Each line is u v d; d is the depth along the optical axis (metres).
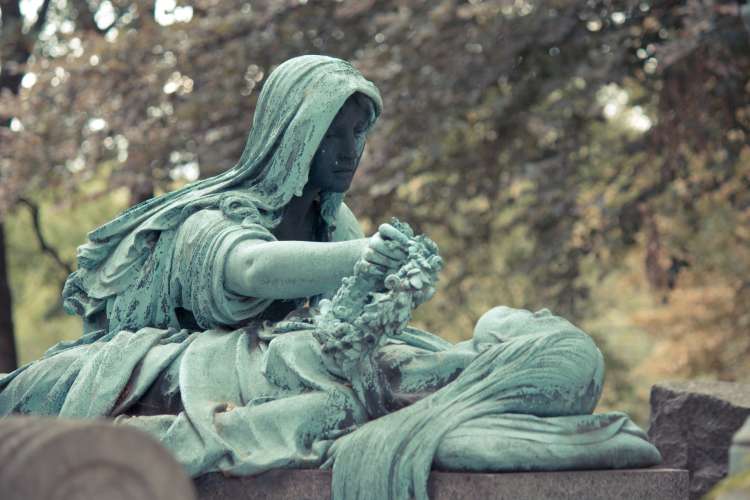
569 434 3.89
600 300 15.70
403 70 10.48
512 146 11.55
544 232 11.23
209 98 10.90
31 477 2.48
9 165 11.71
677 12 9.84
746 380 15.38
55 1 13.95
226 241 4.39
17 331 20.67
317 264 4.14
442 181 11.67
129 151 11.34
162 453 2.63
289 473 3.89
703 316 15.03
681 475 3.93
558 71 10.77
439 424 3.84
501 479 3.75
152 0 12.08
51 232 17.53
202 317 4.48
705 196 12.06
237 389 4.18
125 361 4.34
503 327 4.16
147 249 4.67
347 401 4.01
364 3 10.38
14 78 13.77
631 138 12.31
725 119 10.55
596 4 10.55
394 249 3.94
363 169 10.51
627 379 16.12
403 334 4.50
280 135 4.61
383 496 3.78
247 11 11.02
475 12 10.00
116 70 11.31
